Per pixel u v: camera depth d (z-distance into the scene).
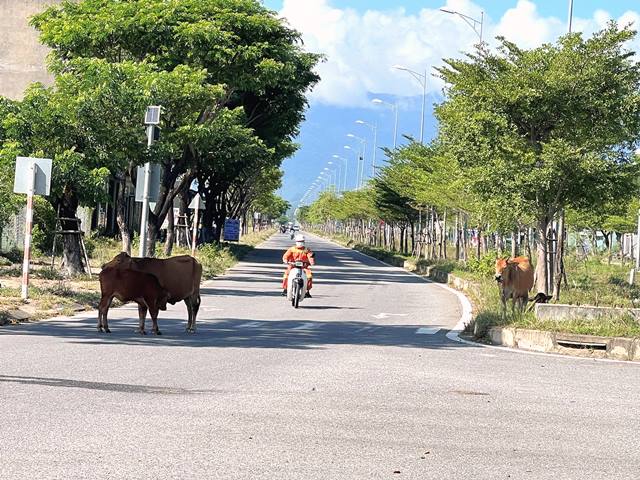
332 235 161.88
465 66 27.28
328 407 10.12
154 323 17.56
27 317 19.34
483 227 42.97
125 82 30.06
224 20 38.81
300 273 26.58
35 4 61.78
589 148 26.36
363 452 7.93
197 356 14.30
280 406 10.05
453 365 14.55
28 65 61.69
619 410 10.80
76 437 8.05
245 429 8.69
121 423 8.72
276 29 39.97
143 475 6.86
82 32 36.66
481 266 38.69
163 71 34.59
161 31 37.16
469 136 27.52
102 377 11.66
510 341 18.19
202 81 35.72
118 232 62.31
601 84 26.66
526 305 23.70
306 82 49.56
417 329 21.20
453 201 41.06
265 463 7.38
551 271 29.38
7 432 8.16
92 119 28.09
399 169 55.81
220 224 70.94
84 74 30.28
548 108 26.69
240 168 55.03
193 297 18.44
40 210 40.78
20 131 27.89
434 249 56.28
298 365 13.67
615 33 26.55
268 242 109.75
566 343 17.48
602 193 26.20
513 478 7.27
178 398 10.27
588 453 8.33
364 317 23.91
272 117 50.41
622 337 17.17
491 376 13.41
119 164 28.80
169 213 45.88
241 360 14.05
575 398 11.61
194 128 35.16
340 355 15.25
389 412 9.99
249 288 33.50
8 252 37.50
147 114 27.48
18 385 10.77
